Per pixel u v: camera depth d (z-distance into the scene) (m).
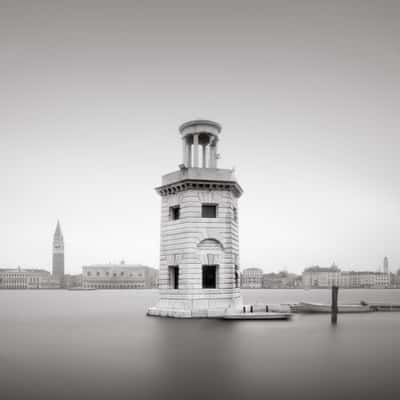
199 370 21.44
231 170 48.75
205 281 48.06
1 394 17.69
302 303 61.16
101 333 35.16
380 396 17.33
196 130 50.69
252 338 31.84
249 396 17.30
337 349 27.22
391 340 31.06
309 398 17.09
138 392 17.81
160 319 45.56
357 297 171.25
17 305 88.88
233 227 49.69
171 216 50.72
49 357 24.88
